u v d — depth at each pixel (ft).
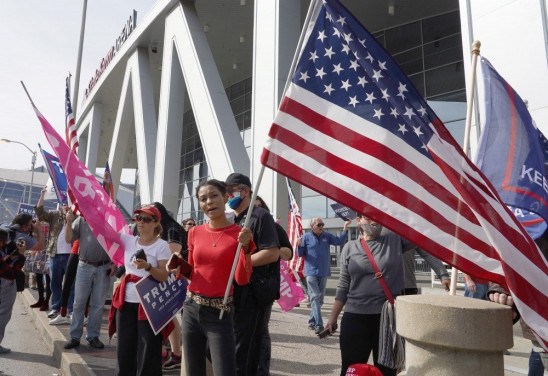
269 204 38.40
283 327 24.68
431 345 7.57
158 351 11.83
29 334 23.59
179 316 21.04
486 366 7.29
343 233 25.88
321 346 19.80
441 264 12.54
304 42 9.61
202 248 9.49
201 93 51.55
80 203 14.14
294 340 21.08
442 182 8.61
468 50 25.71
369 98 9.20
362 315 11.07
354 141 9.01
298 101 9.26
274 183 38.11
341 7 9.46
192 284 9.50
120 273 13.97
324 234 25.22
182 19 57.31
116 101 99.71
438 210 8.49
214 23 63.98
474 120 23.94
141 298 11.48
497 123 12.05
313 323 24.25
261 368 12.20
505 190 11.14
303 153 8.96
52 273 24.93
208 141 49.14
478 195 8.06
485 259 8.27
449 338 7.28
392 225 8.44
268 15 42.50
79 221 19.25
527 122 11.88
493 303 7.85
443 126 8.97
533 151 11.43
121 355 12.02
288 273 21.63
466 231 8.40
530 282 7.60
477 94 23.99
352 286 11.40
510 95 12.25
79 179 14.74
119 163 79.97
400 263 11.09
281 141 9.02
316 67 9.49
